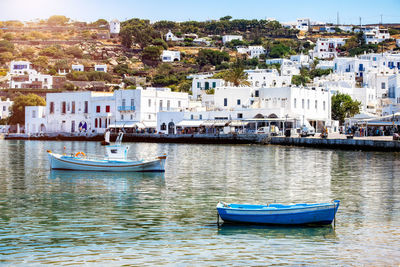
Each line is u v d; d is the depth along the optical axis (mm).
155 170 59062
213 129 127500
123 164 59219
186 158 77688
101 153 89688
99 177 54656
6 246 27094
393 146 83875
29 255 25688
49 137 150000
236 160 73875
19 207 37000
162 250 26469
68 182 50625
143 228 30672
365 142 87562
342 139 91625
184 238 28547
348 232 29688
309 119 128125
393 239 28344
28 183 49969
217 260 25000
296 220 30859
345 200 39719
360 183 49062
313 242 27766
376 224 31578
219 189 45438
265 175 55656
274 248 26781
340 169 61031
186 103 155250
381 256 25562
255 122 121812
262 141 111500
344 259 25141
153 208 36500
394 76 134000
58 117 156000
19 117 171875
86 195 42438
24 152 93750
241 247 26938
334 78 191000
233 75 157125
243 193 43156
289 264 24484
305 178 52969
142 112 141500
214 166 65375
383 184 48312
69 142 136375
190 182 50188
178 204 38031
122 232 29828
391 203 38406
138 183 49688
